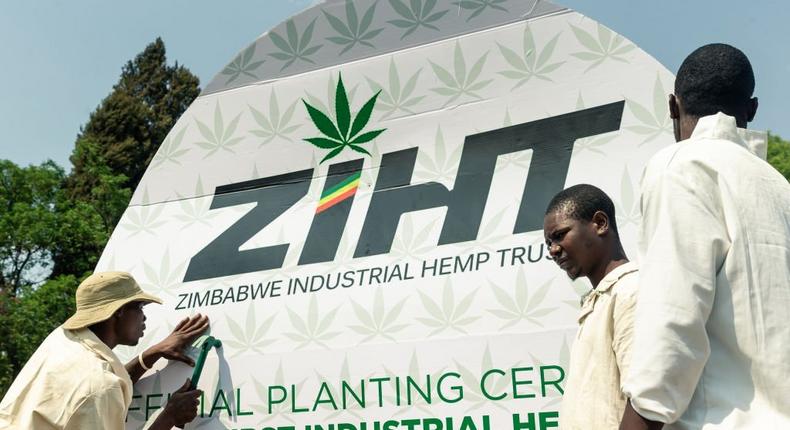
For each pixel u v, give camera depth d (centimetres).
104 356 300
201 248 348
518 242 288
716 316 159
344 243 320
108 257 365
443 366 287
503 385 276
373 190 321
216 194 354
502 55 308
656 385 150
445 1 323
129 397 307
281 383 314
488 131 305
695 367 152
